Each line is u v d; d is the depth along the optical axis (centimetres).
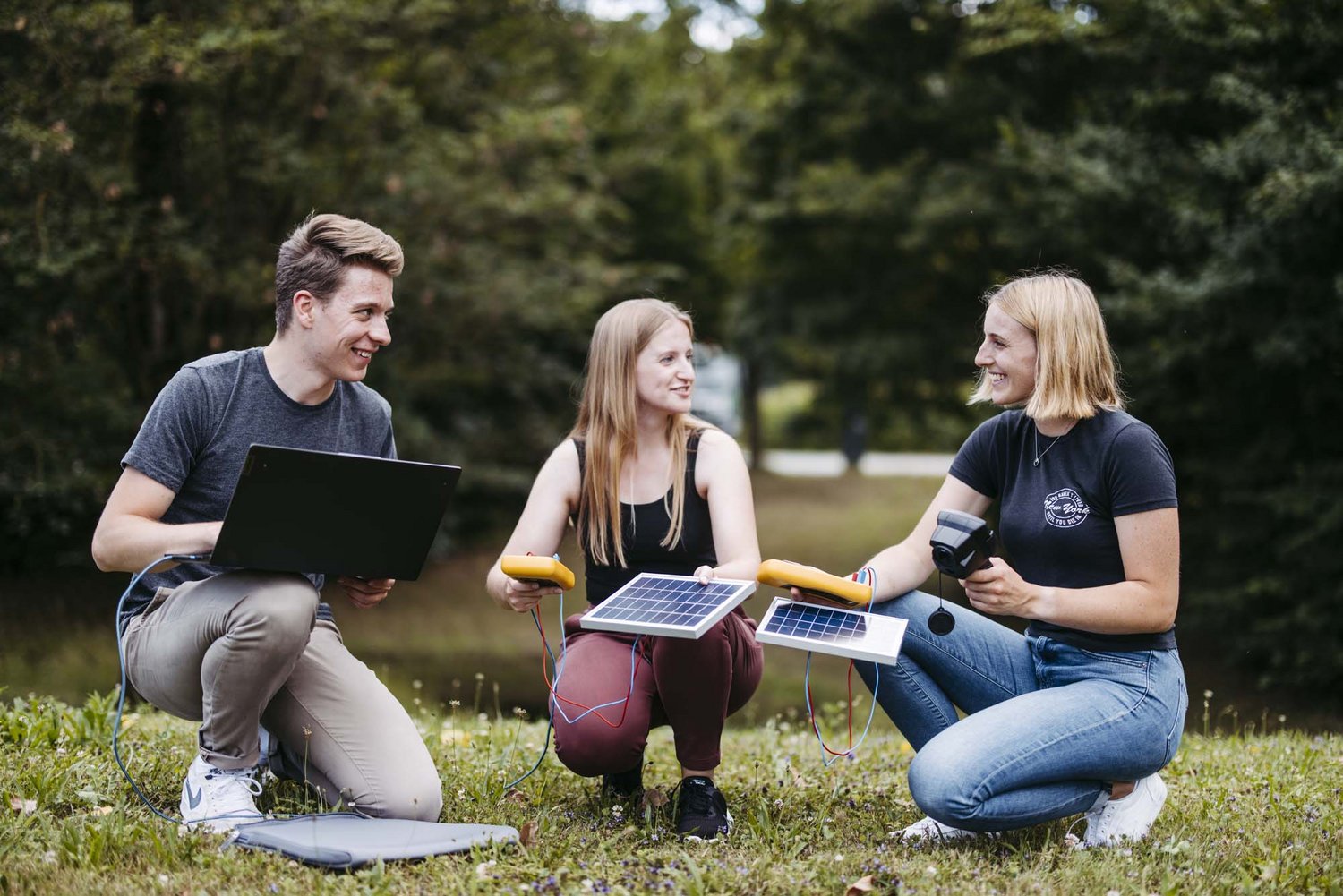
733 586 274
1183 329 764
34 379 875
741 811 315
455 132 1169
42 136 729
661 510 315
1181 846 271
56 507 938
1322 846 278
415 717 478
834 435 3212
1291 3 701
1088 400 283
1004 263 1083
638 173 1501
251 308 950
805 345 1359
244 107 953
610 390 313
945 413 1307
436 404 1430
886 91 1163
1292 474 785
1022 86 1028
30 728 354
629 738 296
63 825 270
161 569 286
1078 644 285
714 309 1916
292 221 1020
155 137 917
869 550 1360
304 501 263
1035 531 289
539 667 867
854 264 1288
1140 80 845
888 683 306
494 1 1120
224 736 280
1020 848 282
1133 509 275
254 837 263
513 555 303
